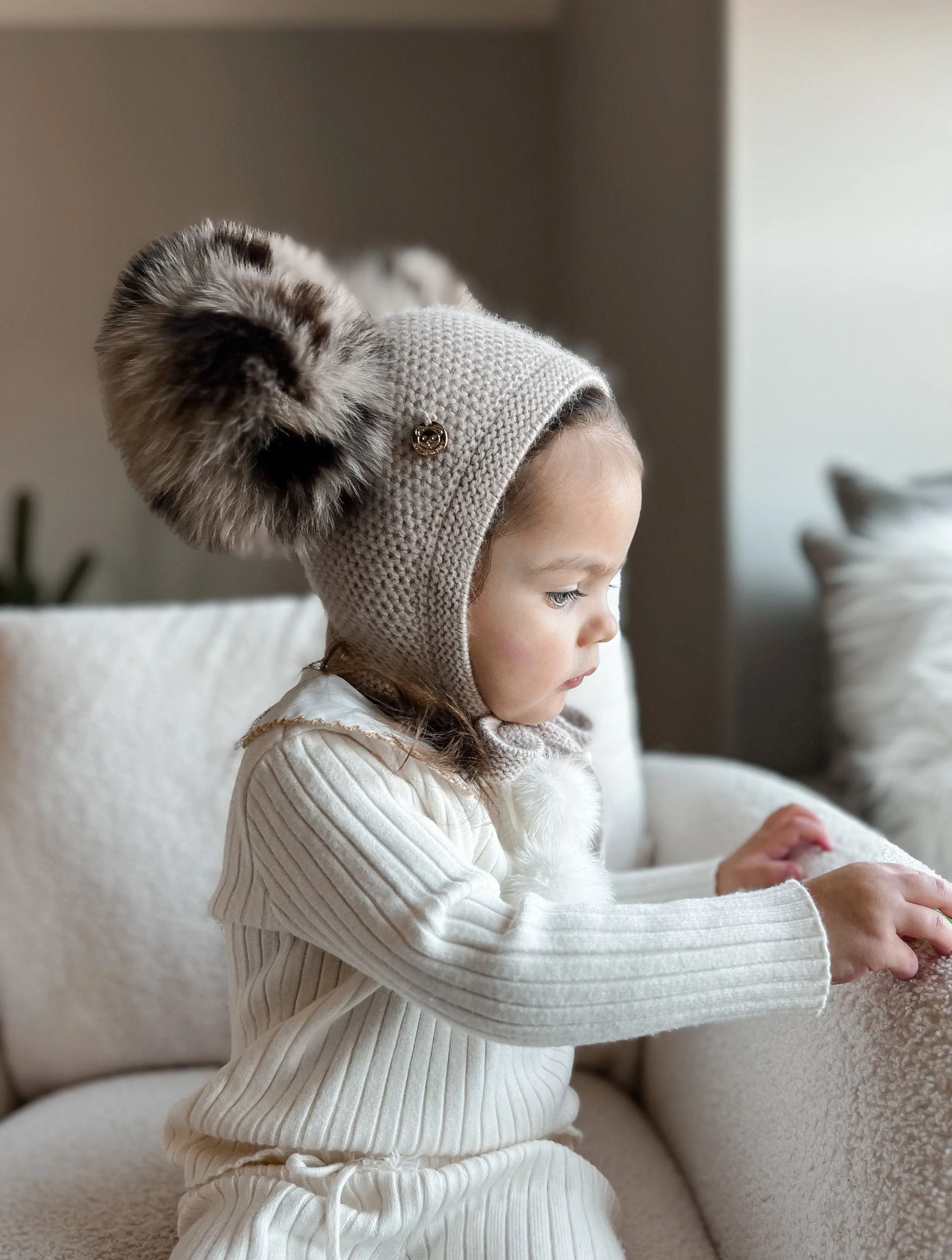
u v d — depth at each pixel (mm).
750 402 1723
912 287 1737
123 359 656
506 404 712
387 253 1023
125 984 1069
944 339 1752
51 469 2811
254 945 787
